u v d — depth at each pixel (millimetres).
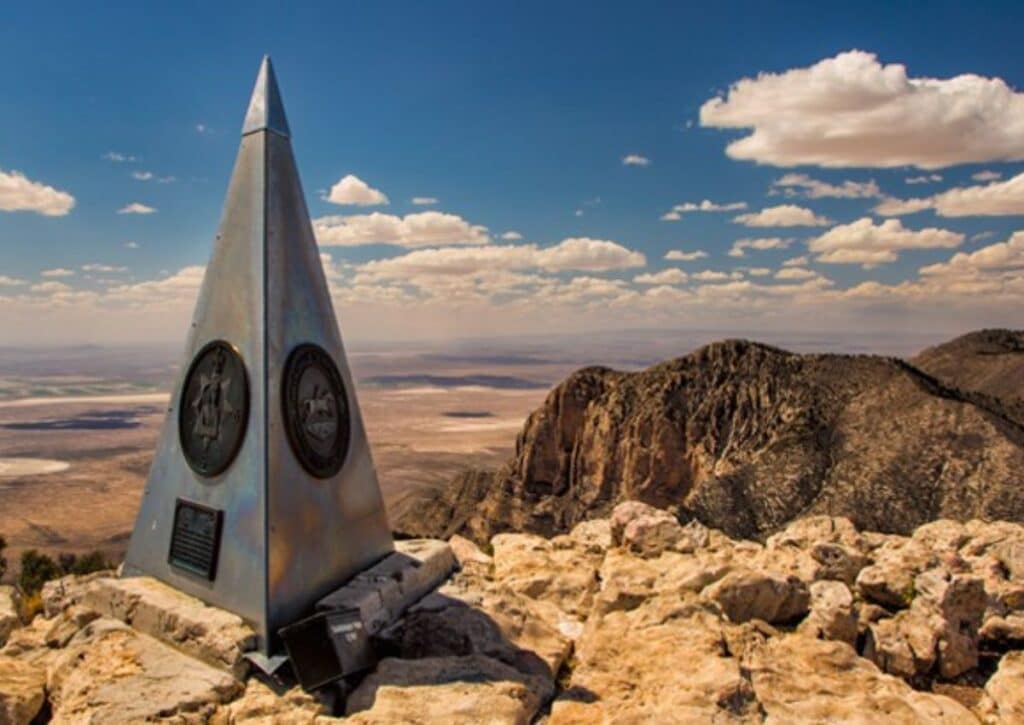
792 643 7738
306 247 8695
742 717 6352
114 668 7055
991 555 10680
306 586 7898
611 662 7398
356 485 8914
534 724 6672
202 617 7516
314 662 6969
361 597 8023
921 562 10047
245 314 8141
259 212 8219
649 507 11727
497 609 8570
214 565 7883
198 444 8320
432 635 7855
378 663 7277
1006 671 7324
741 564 9742
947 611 8555
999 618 8828
